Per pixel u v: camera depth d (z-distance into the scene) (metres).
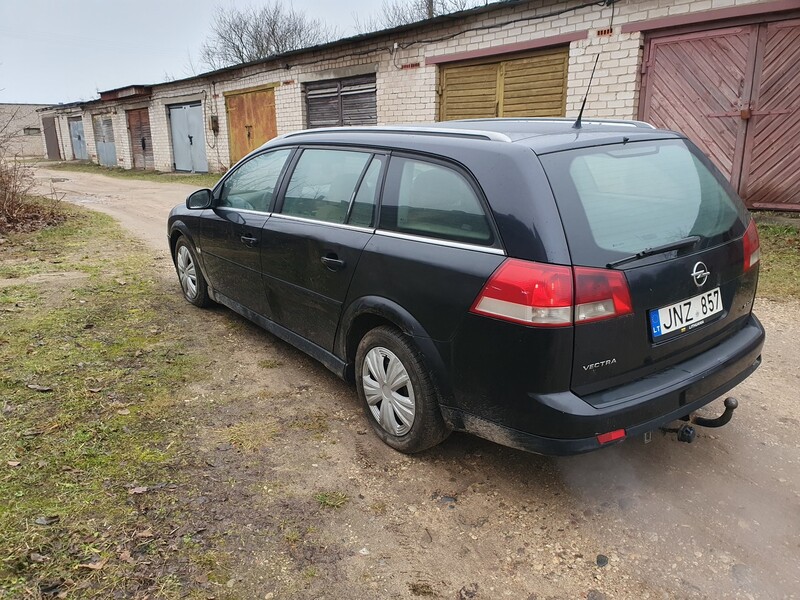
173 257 5.73
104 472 2.89
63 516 2.55
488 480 2.92
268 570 2.31
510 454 3.14
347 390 3.86
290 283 3.79
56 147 36.72
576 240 2.37
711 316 2.83
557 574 2.33
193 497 2.73
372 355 3.21
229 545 2.44
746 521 2.61
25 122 40.19
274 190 4.08
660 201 2.77
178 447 3.14
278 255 3.85
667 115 8.77
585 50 9.41
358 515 2.65
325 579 2.28
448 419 2.82
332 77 14.57
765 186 8.05
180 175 21.62
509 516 2.66
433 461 3.07
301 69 15.59
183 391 3.79
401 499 2.77
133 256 7.67
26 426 3.28
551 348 2.32
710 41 8.15
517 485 2.88
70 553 2.34
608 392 2.47
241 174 4.58
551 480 2.92
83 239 8.85
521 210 2.44
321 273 3.45
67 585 2.19
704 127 8.43
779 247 6.98
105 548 2.38
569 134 2.82
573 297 2.31
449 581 2.29
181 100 21.48
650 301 2.51
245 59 36.59
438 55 11.80
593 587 2.26
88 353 4.35
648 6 8.56
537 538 2.52
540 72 10.23
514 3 10.05
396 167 3.11
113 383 3.87
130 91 23.34
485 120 3.63
